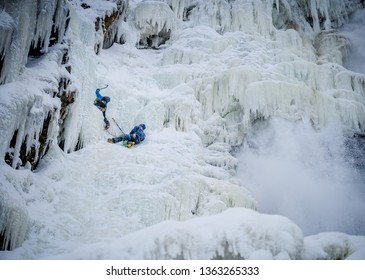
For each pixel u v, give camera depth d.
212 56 13.44
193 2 16.22
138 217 7.45
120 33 13.91
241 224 4.68
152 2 14.59
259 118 12.60
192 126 11.25
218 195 9.07
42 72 7.75
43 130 7.56
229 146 11.69
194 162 9.88
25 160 7.11
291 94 12.09
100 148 9.27
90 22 10.98
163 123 11.02
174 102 11.12
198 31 14.37
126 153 9.19
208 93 12.06
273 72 12.59
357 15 18.17
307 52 15.02
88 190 7.98
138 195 7.84
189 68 12.88
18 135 6.69
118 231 6.99
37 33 7.90
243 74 11.95
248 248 4.53
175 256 4.37
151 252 4.33
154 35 15.22
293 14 17.56
